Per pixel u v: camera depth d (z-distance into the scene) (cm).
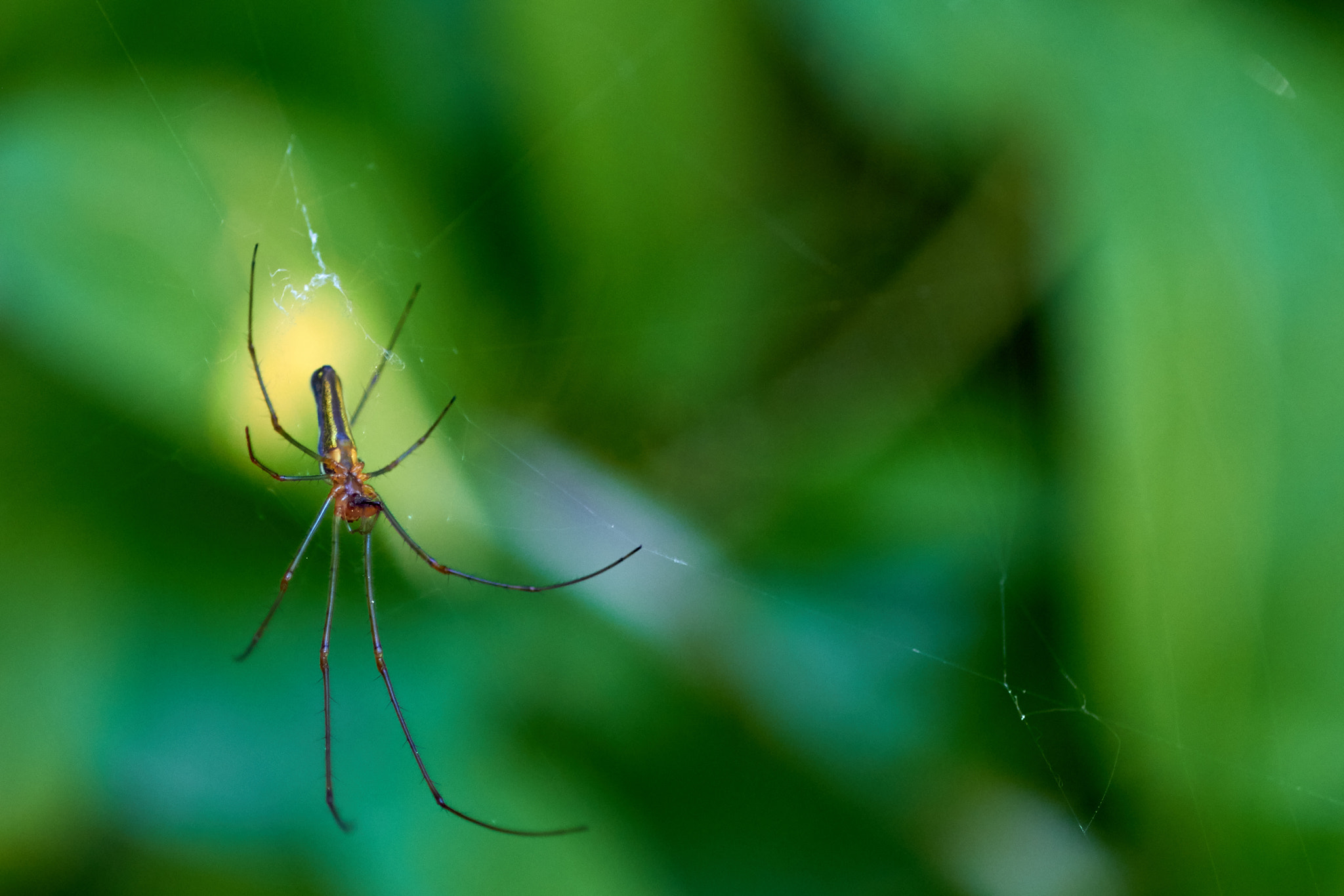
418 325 81
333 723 80
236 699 80
